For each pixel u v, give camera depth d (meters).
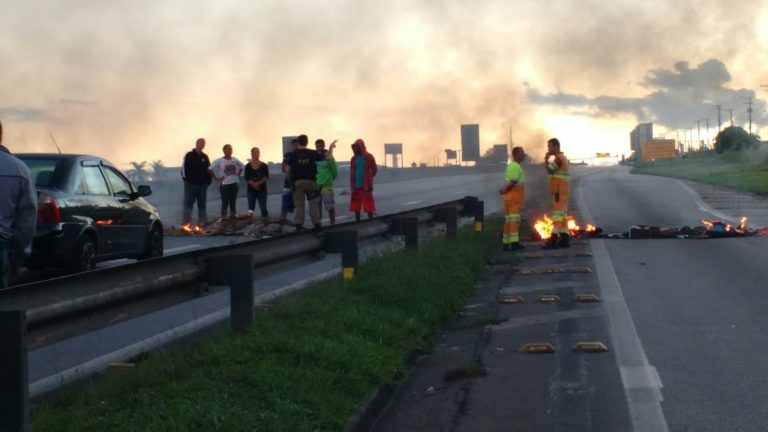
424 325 9.12
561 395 6.84
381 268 11.45
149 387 6.17
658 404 6.53
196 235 21.69
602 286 11.99
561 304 10.67
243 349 7.02
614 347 8.38
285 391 6.11
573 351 8.25
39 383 7.14
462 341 8.85
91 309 5.72
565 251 16.17
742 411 6.33
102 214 12.65
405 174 78.69
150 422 5.34
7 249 6.85
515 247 16.56
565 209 16.91
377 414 6.50
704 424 6.05
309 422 5.66
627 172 88.94
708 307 10.35
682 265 14.07
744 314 9.88
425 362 8.05
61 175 12.04
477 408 6.60
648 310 10.20
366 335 8.15
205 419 5.39
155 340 8.77
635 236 18.52
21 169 6.88
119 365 7.21
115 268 6.03
